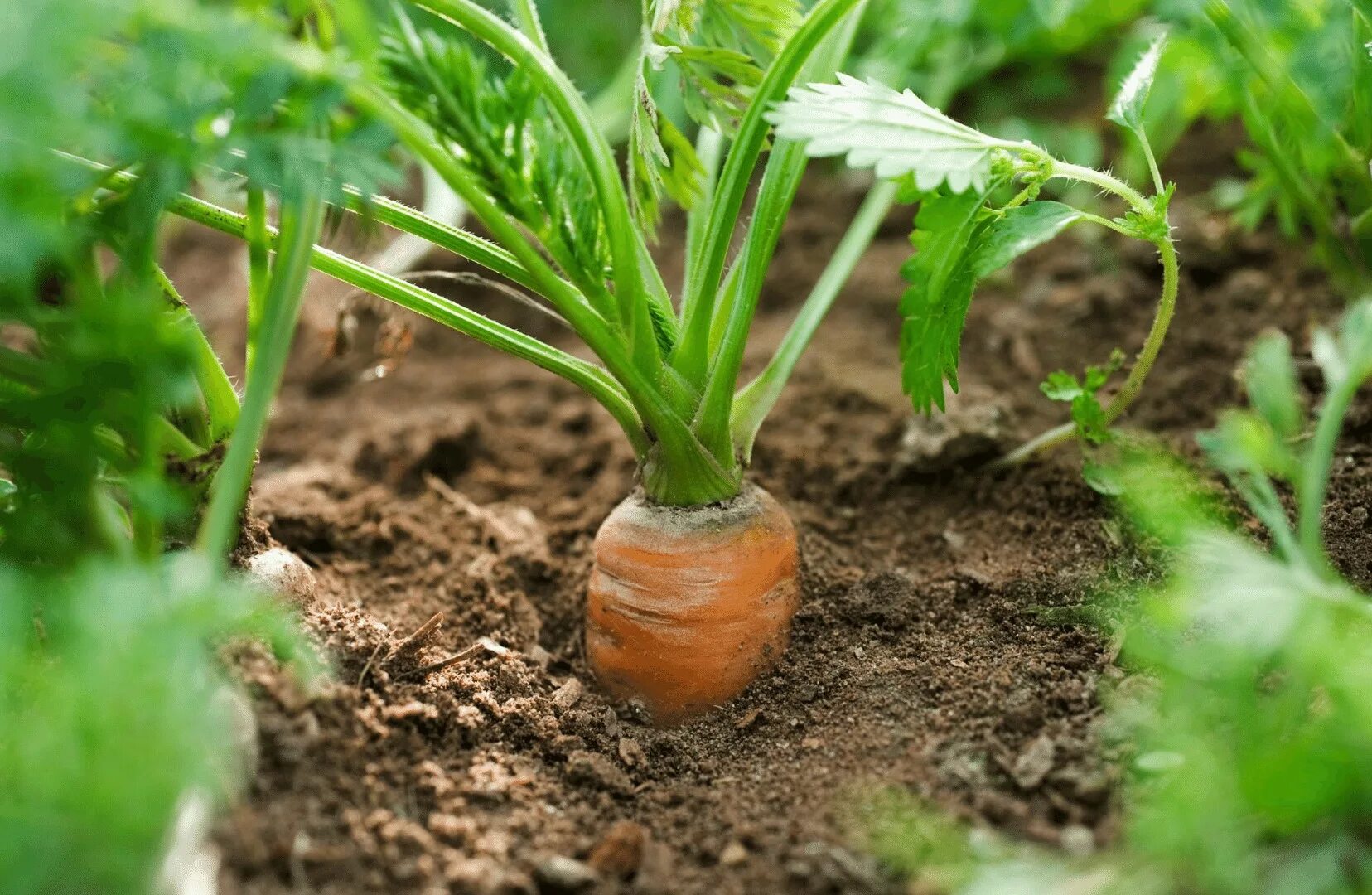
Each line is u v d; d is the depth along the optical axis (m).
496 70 0.61
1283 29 0.51
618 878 0.42
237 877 0.40
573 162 0.44
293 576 0.45
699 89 0.46
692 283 0.46
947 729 0.44
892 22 0.59
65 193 0.41
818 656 0.47
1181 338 0.57
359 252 0.50
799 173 0.45
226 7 0.41
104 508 0.43
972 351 0.59
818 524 0.52
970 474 0.53
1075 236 0.62
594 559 0.47
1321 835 0.40
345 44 0.46
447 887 0.41
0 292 0.41
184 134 0.41
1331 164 0.51
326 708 0.43
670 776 0.45
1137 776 0.42
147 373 0.41
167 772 0.38
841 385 0.58
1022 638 0.47
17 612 0.39
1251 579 0.41
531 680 0.47
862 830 0.42
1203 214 0.61
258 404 0.41
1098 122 0.67
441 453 0.56
